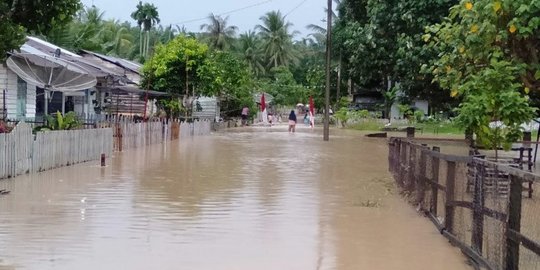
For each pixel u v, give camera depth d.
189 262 6.92
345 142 31.41
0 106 21.45
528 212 9.31
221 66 47.12
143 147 24.77
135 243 7.76
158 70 36.41
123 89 28.03
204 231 8.58
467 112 9.74
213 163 18.75
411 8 19.83
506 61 9.48
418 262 7.16
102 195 11.66
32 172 14.61
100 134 19.11
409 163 11.95
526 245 5.26
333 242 8.10
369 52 24.81
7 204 10.41
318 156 22.31
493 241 6.38
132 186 13.02
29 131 14.34
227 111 55.06
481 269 6.57
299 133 41.34
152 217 9.53
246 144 28.50
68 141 16.59
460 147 24.34
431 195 9.68
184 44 37.44
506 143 10.09
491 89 9.48
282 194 12.39
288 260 7.13
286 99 84.12
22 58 20.61
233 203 11.09
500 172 6.74
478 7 9.11
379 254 7.52
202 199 11.48
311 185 13.95
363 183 14.50
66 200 10.95
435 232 8.82
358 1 31.30
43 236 8.05
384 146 28.55
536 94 11.78
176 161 19.11
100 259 6.95
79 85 22.05
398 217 9.99
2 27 12.02
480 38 9.27
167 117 36.34
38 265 6.65
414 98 24.55
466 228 8.66
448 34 10.27
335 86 64.38
